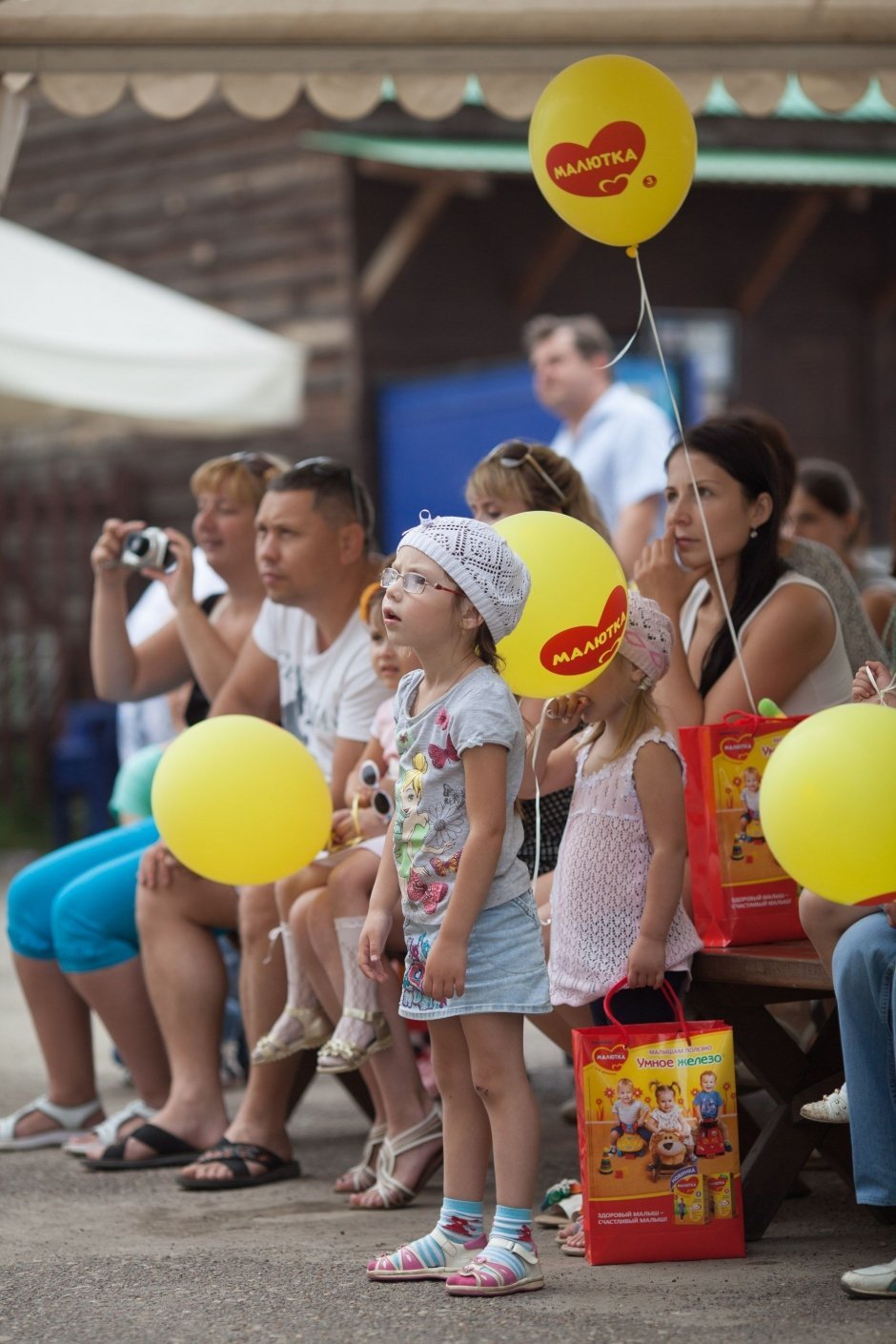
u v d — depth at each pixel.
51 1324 4.18
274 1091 5.77
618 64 5.34
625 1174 4.55
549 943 5.38
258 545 6.02
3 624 17.12
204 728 5.32
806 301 16.69
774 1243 4.76
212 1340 4.00
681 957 4.81
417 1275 4.45
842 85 6.41
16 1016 9.20
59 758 13.94
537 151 5.47
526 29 6.21
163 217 16.39
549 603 4.62
